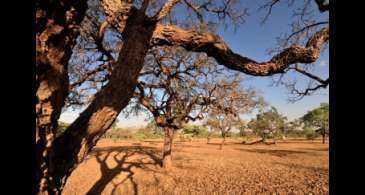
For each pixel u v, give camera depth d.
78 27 1.71
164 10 2.10
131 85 2.03
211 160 17.42
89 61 7.96
